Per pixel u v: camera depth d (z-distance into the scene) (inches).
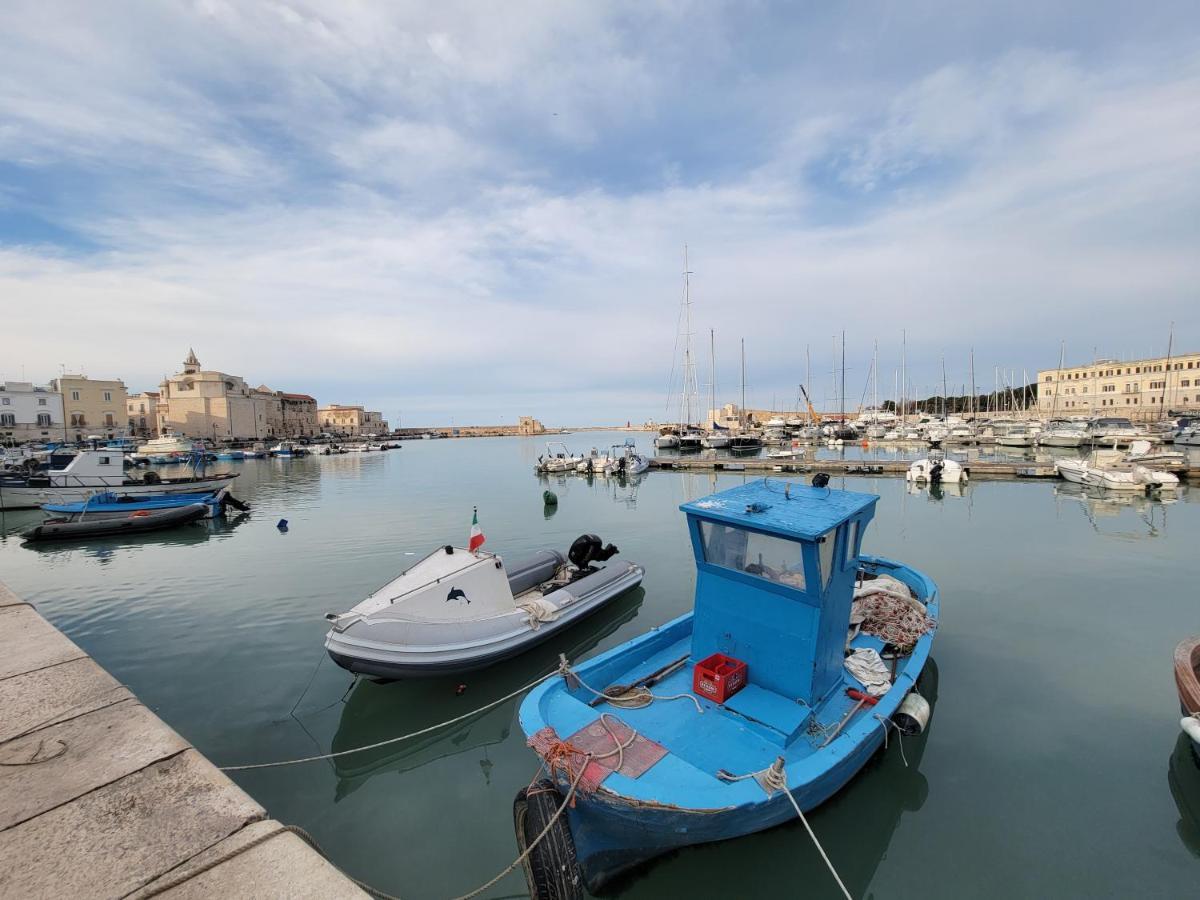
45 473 1159.6
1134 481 1050.1
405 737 287.9
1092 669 339.6
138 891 92.9
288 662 375.2
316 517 957.8
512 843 219.1
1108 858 200.5
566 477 1594.5
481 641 342.6
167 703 324.2
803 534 215.0
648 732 221.6
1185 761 251.0
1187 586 496.1
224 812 114.7
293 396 5073.8
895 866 201.0
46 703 158.4
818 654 230.5
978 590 487.8
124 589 543.8
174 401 3597.4
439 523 876.6
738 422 3676.2
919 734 257.8
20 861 99.9
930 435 2436.0
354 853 213.8
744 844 196.7
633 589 510.6
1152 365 3250.5
